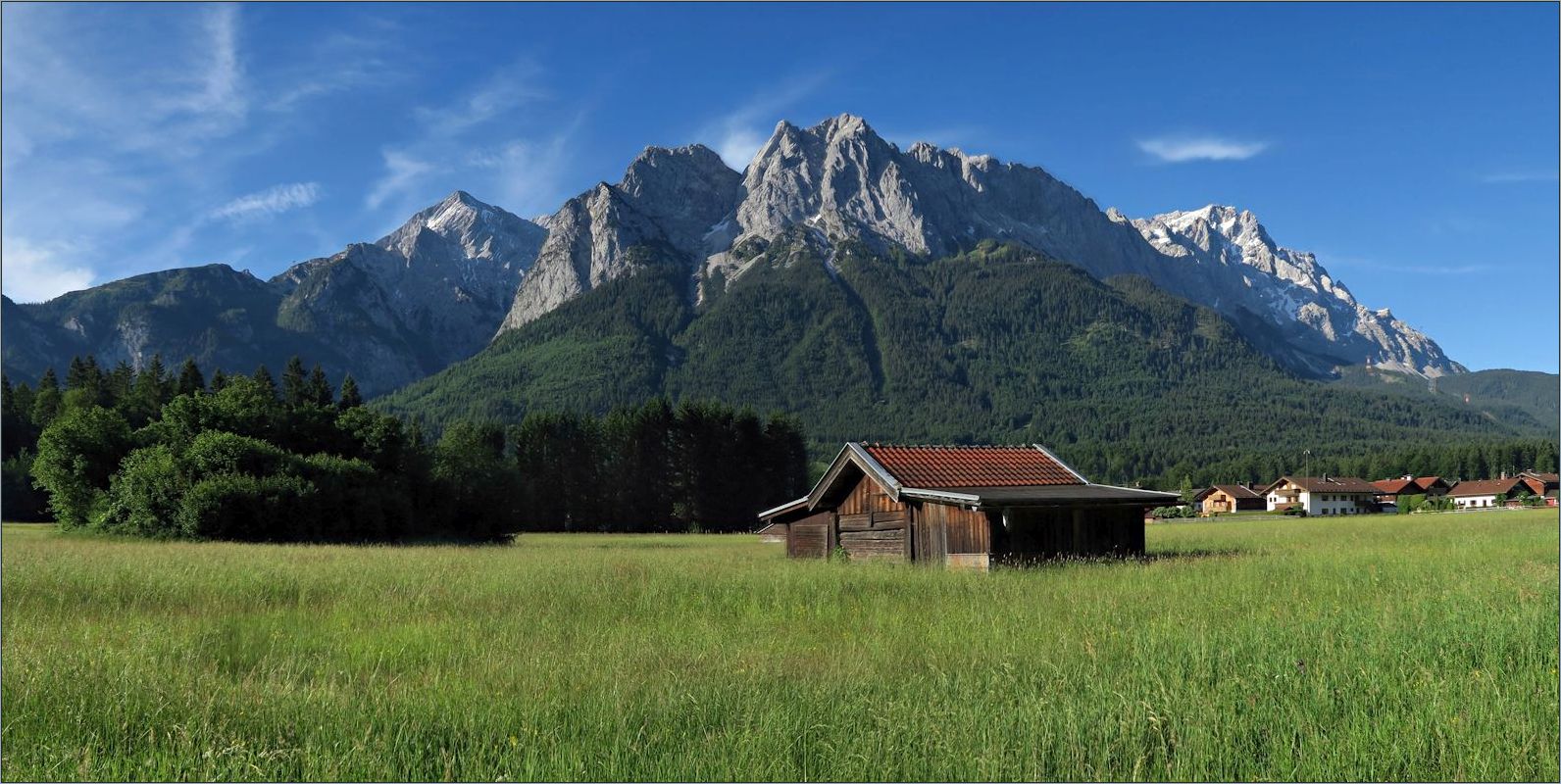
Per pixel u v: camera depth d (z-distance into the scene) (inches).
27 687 409.7
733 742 345.4
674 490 4997.5
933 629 598.9
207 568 996.6
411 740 354.0
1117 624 591.2
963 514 1295.5
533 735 354.9
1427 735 344.2
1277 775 318.3
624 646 548.7
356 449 2994.6
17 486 3476.9
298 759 337.4
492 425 5123.0
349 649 554.9
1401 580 868.0
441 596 789.9
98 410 2704.2
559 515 4923.7
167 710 389.7
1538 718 357.7
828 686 424.2
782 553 1829.5
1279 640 507.2
